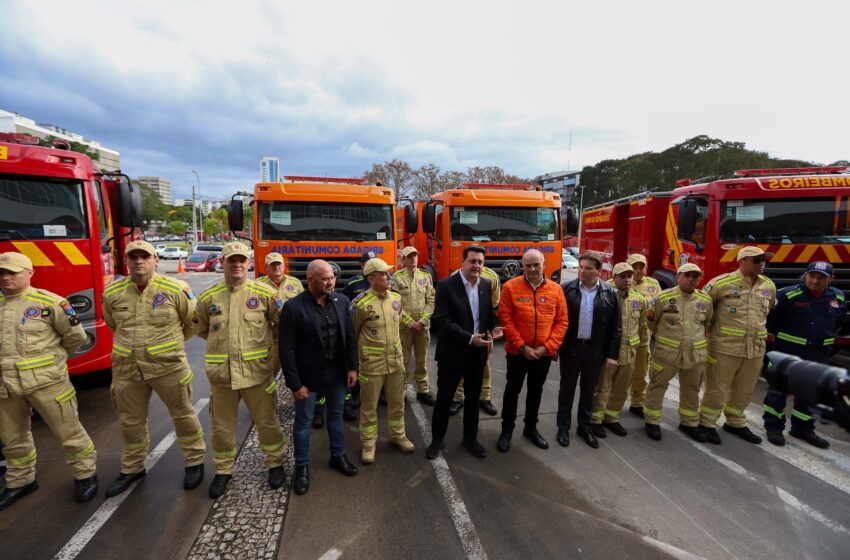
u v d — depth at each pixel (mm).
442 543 2590
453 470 3416
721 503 3006
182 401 3078
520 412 4629
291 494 3068
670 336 3885
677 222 6488
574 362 3799
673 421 4406
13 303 2812
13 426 2877
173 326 3029
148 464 3445
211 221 68250
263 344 3072
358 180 7312
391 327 3480
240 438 3906
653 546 2586
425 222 7027
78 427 2961
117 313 2951
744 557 2500
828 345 3936
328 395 3273
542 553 2520
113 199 5371
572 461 3568
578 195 61312
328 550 2521
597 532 2699
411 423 4312
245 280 3107
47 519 2770
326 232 6238
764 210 5496
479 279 3619
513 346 3598
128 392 3012
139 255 2867
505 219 7184
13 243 3828
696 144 45844
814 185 5387
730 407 4055
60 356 2947
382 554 2494
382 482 3234
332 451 3375
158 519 2783
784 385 1634
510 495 3084
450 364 3494
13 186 3854
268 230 6090
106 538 2604
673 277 6801
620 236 9062
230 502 2969
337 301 3246
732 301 3854
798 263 5379
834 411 1408
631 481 3271
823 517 2861
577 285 3809
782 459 3609
